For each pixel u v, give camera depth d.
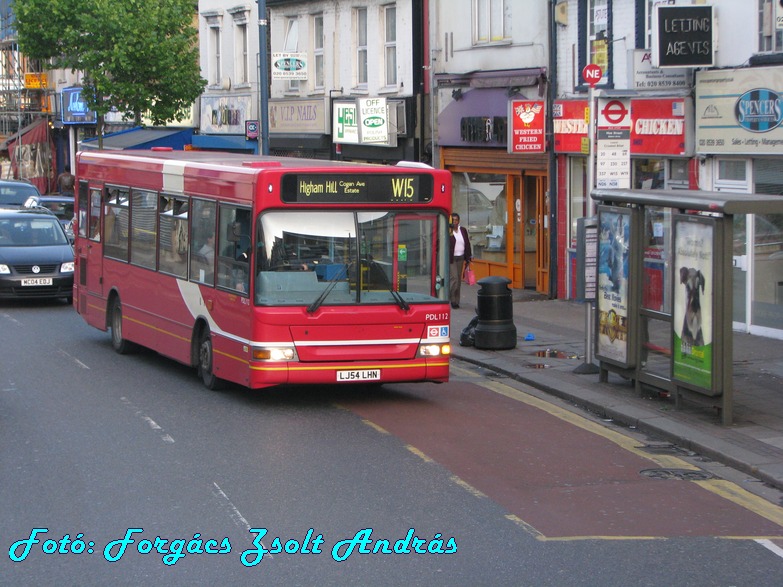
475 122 27.77
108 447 11.89
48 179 58.44
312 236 13.75
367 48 32.75
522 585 7.71
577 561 8.23
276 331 13.55
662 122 20.72
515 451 11.84
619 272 14.66
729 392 12.59
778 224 18.75
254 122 38.00
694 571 8.03
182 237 16.00
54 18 35.91
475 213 29.17
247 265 13.77
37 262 25.38
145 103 36.25
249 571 8.02
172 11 36.22
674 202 13.02
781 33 18.33
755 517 9.49
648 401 14.13
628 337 14.49
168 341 16.61
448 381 15.97
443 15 29.27
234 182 14.22
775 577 7.92
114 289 18.92
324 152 35.59
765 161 18.91
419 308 14.09
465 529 9.02
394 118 30.83
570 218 25.02
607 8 23.00
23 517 9.33
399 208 14.04
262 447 11.89
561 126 24.59
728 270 12.42
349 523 9.16
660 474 10.92
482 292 18.88
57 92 56.62
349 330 13.80
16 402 14.43
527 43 25.95
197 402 14.49
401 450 11.80
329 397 14.95
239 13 39.91
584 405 14.30
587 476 10.81
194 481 10.48
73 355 18.62
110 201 19.14
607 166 15.91
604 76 23.23
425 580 7.81
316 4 35.31
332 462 11.24
